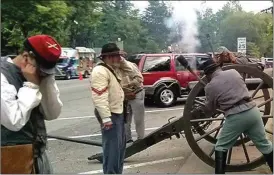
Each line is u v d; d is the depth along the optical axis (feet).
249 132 15.47
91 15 84.07
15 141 8.55
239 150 21.63
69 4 74.23
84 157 22.24
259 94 25.64
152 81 42.57
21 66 8.45
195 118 18.49
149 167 19.75
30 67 8.29
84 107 44.50
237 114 15.03
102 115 14.39
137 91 17.21
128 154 19.70
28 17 59.31
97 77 14.42
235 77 15.33
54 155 22.68
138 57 43.34
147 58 42.83
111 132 14.69
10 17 58.54
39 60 8.29
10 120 7.87
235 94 15.08
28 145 8.61
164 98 43.01
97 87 14.38
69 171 19.33
